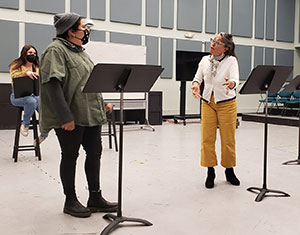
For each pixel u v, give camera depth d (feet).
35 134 12.80
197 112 30.96
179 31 29.27
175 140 17.95
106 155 13.87
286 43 35.47
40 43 23.62
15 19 22.86
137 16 27.14
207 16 30.40
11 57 22.77
